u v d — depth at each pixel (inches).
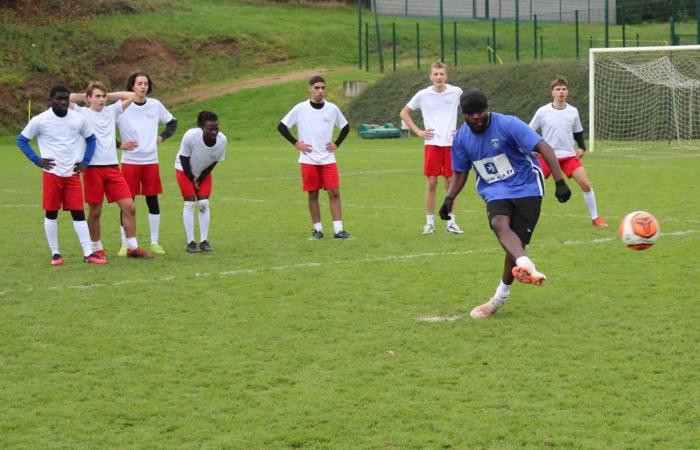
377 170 1389.0
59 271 631.8
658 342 426.3
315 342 439.8
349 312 496.7
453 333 449.7
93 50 2866.6
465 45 3132.4
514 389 366.6
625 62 2153.1
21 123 2603.3
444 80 759.1
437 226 812.0
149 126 699.4
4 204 1043.3
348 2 3535.9
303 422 336.5
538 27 2974.9
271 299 530.9
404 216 886.4
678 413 337.1
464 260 635.5
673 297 511.5
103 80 2822.3
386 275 590.2
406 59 3088.1
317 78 743.1
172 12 3159.5
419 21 3329.2
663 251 647.8
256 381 382.3
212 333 459.2
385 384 376.2
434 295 530.9
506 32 3218.5
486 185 466.3
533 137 445.4
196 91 2815.0
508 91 2313.0
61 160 649.6
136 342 445.4
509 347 423.5
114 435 328.8
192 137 673.6
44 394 372.2
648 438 314.2
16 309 516.4
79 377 393.7
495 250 674.2
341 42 3181.6
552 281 559.2
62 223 880.3
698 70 2095.2
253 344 438.3
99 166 669.9
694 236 709.3
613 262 614.2
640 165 1380.4
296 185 1206.3
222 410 351.6
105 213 957.2
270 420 339.6
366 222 850.1
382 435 322.7
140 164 694.5
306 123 746.8
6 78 2659.9
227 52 3011.8
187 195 695.1
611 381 373.1
